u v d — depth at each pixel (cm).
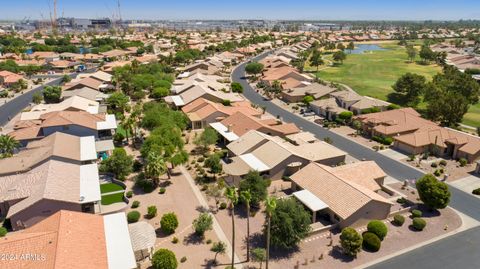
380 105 11431
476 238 5303
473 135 8800
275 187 6850
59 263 3825
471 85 11912
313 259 4791
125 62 19975
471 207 6166
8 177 6241
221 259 4784
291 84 14575
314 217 5606
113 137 9200
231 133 8975
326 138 9150
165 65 19062
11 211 5306
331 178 6138
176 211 5934
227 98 12475
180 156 7156
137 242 4722
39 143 7831
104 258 4225
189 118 10125
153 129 8731
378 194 6384
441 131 8819
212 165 7044
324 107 11506
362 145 9125
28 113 10156
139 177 6944
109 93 13800
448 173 7475
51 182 5788
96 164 6994
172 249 4975
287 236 4844
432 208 6012
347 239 4838
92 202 5653
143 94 13300
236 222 5653
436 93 11506
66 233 4341
